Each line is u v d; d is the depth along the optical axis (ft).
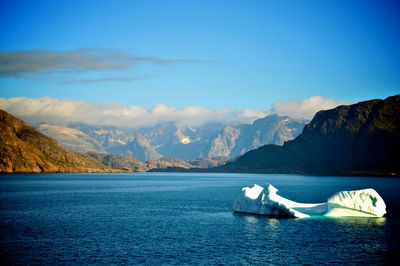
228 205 360.28
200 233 212.64
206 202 393.29
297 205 293.02
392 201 392.27
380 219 255.70
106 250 174.60
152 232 216.33
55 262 155.12
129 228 229.66
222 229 223.71
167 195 497.87
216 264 153.89
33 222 252.42
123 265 151.84
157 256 164.86
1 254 166.61
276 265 152.56
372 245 183.32
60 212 305.32
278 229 221.66
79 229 226.17
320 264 153.89
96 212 305.94
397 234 206.39
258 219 257.96
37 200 409.08
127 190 609.83
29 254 166.91
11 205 355.97
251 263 155.02
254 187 310.65
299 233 210.18
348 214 262.47
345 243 187.21
